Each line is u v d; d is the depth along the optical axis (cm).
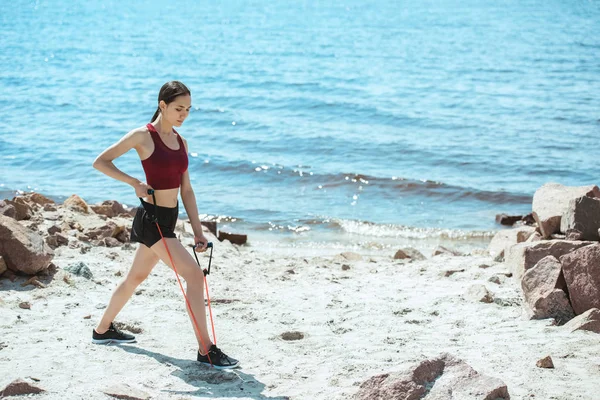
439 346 591
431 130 2467
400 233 1379
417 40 6097
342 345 598
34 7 12394
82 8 12081
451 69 4219
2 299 686
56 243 899
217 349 544
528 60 4569
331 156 2062
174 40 6362
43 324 635
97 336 589
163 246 538
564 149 2148
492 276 811
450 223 1451
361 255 1129
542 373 514
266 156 2052
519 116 2725
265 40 6259
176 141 546
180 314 679
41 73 4147
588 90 3375
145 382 507
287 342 608
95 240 944
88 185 1702
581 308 646
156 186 536
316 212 1516
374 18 9038
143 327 634
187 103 531
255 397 484
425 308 711
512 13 9469
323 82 3728
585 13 9200
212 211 1504
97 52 5328
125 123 2620
